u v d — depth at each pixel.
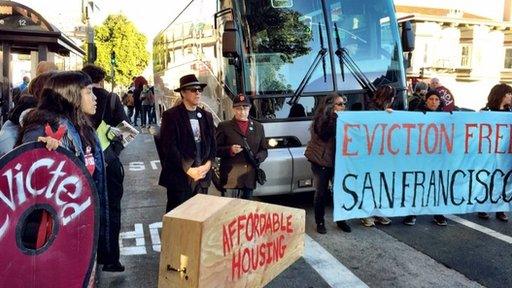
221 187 5.39
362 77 6.16
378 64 6.28
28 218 2.01
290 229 2.86
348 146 5.38
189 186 4.47
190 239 2.03
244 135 5.24
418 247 4.93
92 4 13.48
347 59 6.12
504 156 5.92
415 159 5.65
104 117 4.09
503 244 5.04
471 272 4.29
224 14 6.14
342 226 5.49
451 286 4.00
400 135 5.57
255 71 5.81
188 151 4.41
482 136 5.82
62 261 2.10
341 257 4.67
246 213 2.40
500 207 5.96
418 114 5.61
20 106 3.22
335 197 5.39
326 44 6.07
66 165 2.10
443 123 5.69
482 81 33.12
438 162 5.72
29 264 1.98
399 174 5.61
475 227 5.65
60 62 14.73
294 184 5.86
